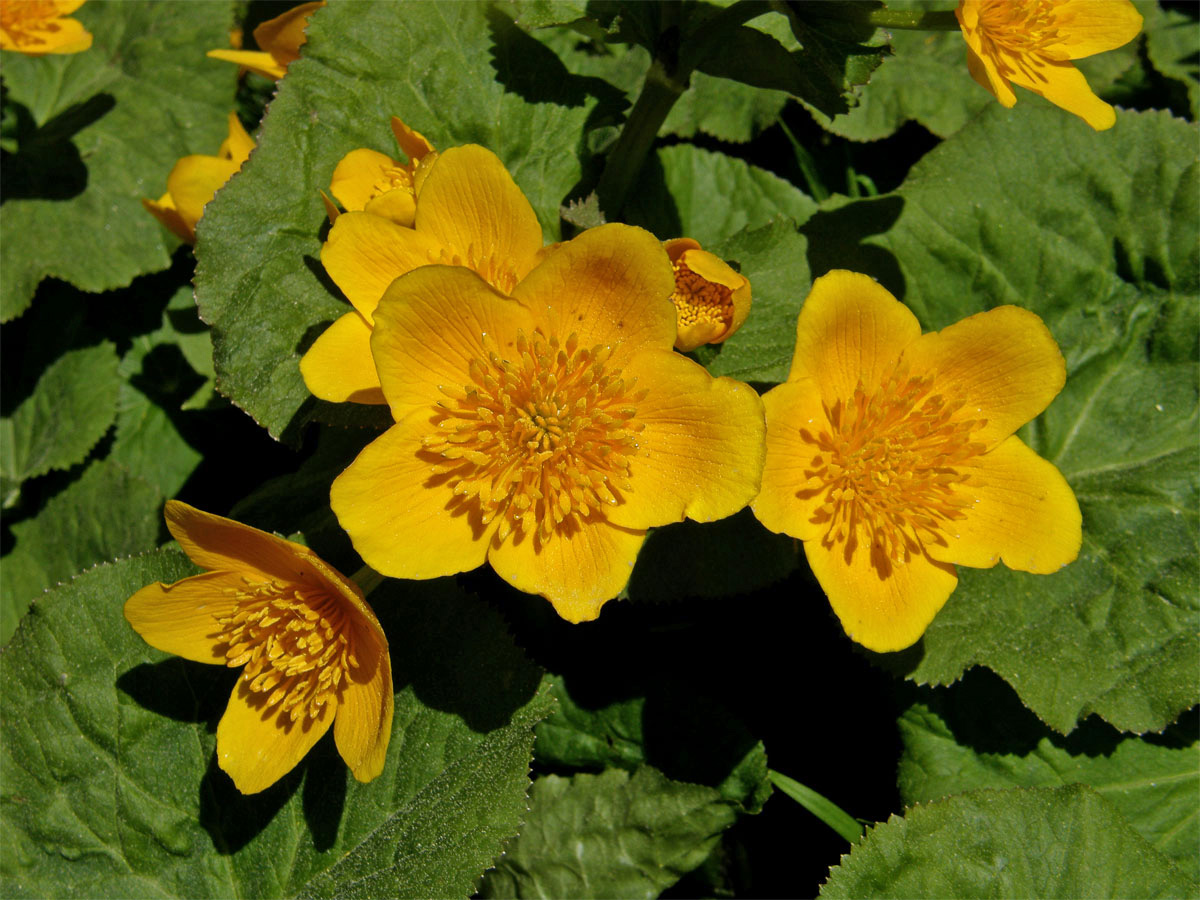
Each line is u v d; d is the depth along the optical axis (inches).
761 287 8.1
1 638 9.3
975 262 8.5
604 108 8.4
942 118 9.5
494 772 7.4
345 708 6.8
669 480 6.5
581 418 6.4
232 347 7.7
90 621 7.8
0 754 7.7
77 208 9.7
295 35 8.3
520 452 6.5
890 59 9.7
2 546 9.5
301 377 7.7
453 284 6.3
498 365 6.4
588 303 6.5
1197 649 7.8
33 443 9.7
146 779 7.7
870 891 7.4
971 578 8.0
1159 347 8.4
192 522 6.6
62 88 10.3
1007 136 8.6
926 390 6.9
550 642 8.5
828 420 6.9
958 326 6.8
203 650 7.0
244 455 9.5
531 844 8.2
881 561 6.8
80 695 7.7
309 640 6.7
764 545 7.9
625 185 8.4
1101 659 7.8
